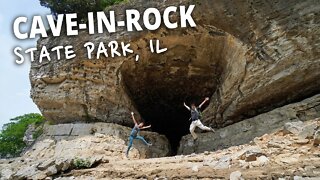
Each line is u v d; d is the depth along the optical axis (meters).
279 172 7.42
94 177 9.47
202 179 7.81
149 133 19.17
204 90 20.98
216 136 17.00
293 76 13.49
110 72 18.89
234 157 9.32
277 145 9.86
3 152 29.14
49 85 19.88
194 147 17.89
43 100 19.94
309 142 9.66
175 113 23.98
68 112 19.81
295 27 13.34
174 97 22.39
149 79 20.94
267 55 14.28
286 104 14.44
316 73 12.95
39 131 24.09
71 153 16.67
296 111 13.22
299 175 7.05
